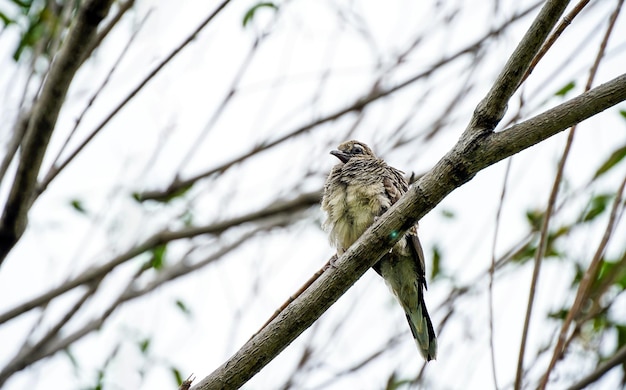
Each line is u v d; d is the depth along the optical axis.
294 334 7.48
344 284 7.51
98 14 8.01
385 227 7.47
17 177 8.48
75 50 8.08
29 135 8.31
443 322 10.50
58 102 8.20
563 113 7.11
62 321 10.73
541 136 7.15
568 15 7.42
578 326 9.44
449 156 7.33
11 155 9.32
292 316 7.48
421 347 10.59
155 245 10.99
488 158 7.23
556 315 10.17
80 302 10.79
